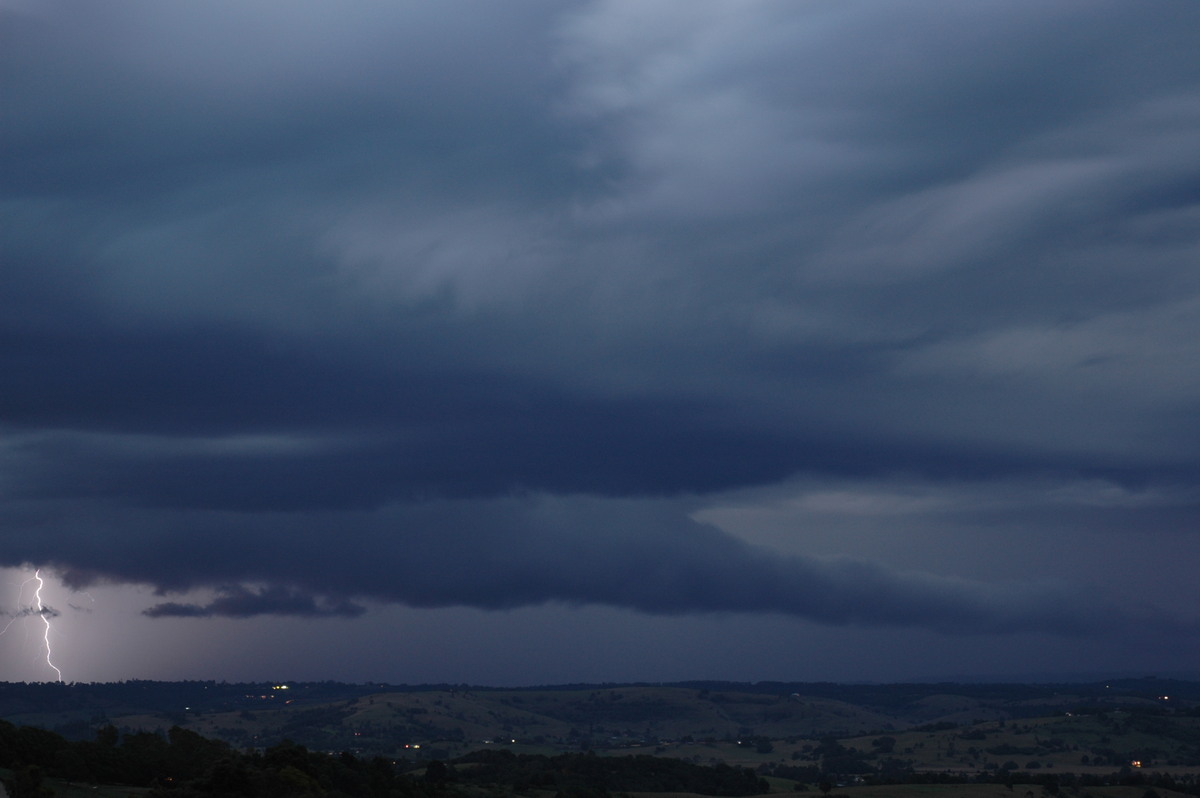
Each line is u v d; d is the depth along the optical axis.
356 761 152.25
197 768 134.38
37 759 124.94
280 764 133.12
